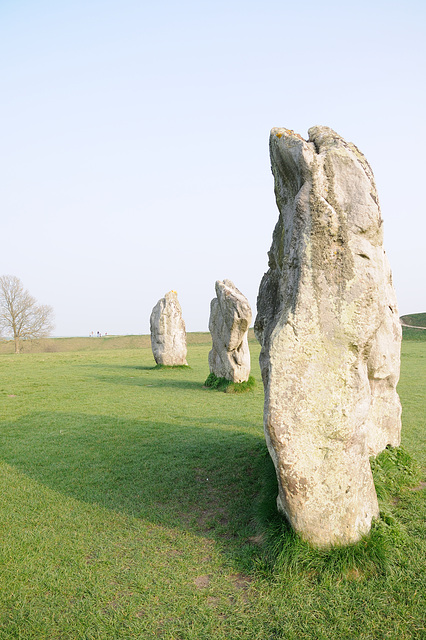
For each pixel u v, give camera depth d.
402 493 6.68
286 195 5.68
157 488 7.35
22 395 15.77
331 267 4.91
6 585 4.72
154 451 9.16
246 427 11.02
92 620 4.17
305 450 4.80
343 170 5.02
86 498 7.00
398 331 7.80
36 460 8.81
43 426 11.41
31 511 6.55
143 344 62.16
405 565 4.77
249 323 16.19
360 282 4.90
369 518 5.13
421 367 21.86
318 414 4.81
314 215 4.91
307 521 4.80
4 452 9.35
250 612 4.23
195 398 14.91
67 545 5.55
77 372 22.30
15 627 4.10
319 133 5.62
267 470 7.23
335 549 4.74
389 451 7.70
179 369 23.16
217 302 17.31
